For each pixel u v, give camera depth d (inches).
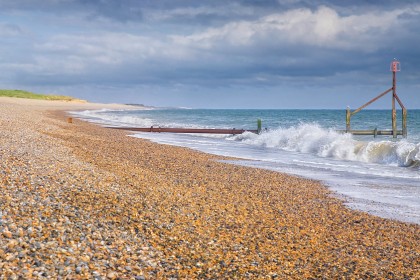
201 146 1432.1
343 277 337.4
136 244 356.5
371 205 601.9
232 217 480.4
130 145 1163.3
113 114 4564.5
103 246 335.6
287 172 888.9
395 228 491.5
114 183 535.8
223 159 1043.9
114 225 388.5
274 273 334.6
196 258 349.4
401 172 906.7
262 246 397.4
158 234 389.1
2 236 310.0
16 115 1862.7
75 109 5285.4
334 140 1249.4
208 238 399.2
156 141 1541.6
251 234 429.4
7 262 275.9
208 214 477.1
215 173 786.8
